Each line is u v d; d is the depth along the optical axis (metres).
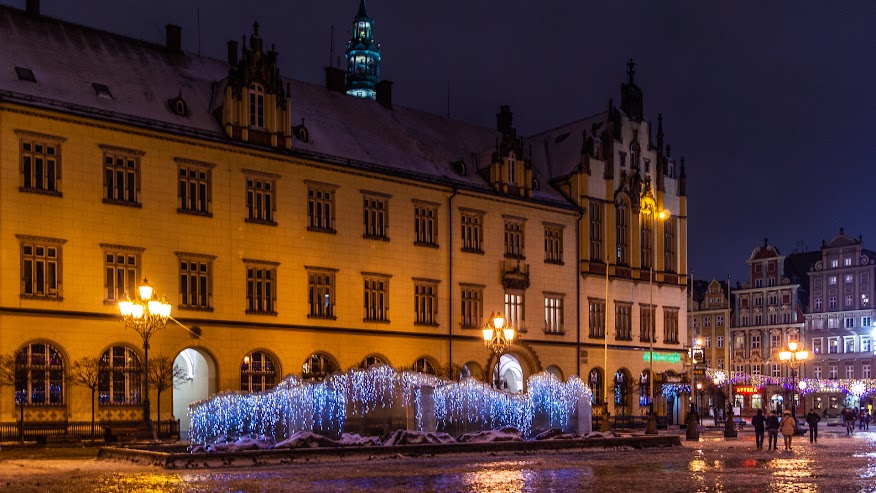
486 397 53.34
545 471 37.03
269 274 65.19
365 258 69.94
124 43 67.38
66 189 56.59
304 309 66.38
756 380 123.25
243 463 37.81
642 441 52.25
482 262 77.31
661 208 92.38
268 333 64.38
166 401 59.62
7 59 58.25
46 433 54.47
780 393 139.88
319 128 72.44
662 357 91.19
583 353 83.75
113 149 58.62
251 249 64.12
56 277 55.97
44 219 55.62
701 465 41.16
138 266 59.12
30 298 54.69
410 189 73.19
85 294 56.75
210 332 61.59
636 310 89.12
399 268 71.88
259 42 66.50
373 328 69.81
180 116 63.28
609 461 42.91
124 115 59.31
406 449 42.41
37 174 55.97
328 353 67.19
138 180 59.66
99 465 37.78
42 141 56.00
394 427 49.34
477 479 33.47
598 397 85.31
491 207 78.38
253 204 64.75
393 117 81.56
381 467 37.81
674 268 93.81
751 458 46.00
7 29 60.88
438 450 43.28
